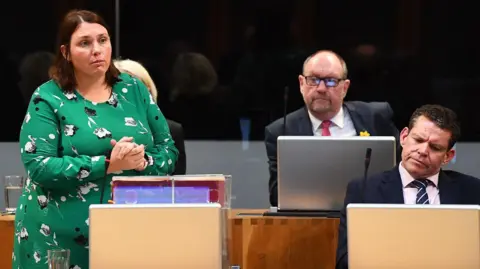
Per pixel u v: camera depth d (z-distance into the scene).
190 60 14.50
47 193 7.02
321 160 8.46
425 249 5.78
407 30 14.27
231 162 14.49
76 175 6.75
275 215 8.59
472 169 14.19
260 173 14.41
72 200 6.99
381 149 8.35
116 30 14.53
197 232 5.80
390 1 14.27
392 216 5.80
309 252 8.43
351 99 14.42
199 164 14.49
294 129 10.13
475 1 14.11
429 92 14.31
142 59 14.55
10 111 14.68
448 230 5.77
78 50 6.97
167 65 14.55
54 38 14.59
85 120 7.04
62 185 6.86
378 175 7.93
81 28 7.02
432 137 7.59
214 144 14.55
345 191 8.48
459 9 14.17
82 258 7.02
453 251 5.77
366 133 9.98
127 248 5.79
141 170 6.98
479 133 14.23
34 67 14.62
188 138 14.56
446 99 14.30
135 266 5.79
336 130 10.19
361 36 14.33
